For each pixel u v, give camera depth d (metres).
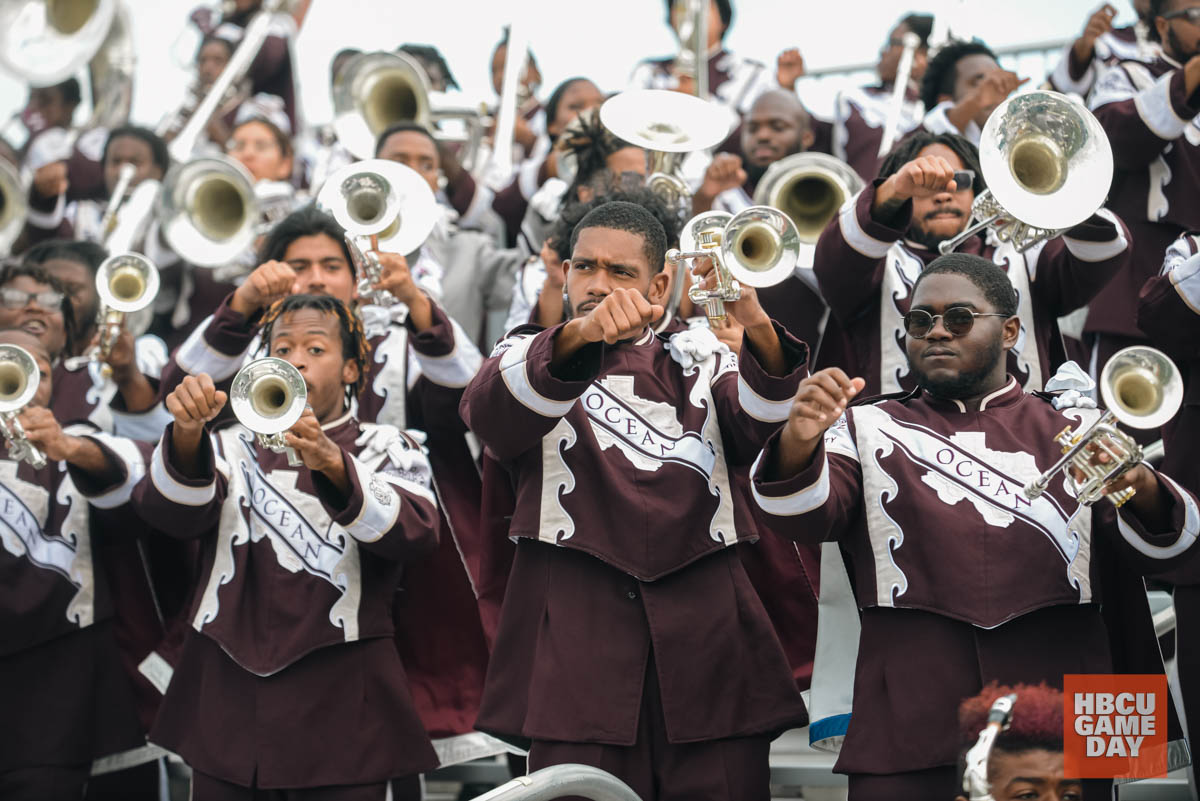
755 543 4.57
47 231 8.16
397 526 4.24
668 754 3.80
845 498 3.71
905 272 4.87
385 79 7.66
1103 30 7.27
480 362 5.17
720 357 4.13
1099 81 6.04
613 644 3.80
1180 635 4.47
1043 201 4.11
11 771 4.69
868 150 8.57
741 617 3.93
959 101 7.20
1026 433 3.80
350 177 4.99
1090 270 4.67
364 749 4.27
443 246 6.84
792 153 7.68
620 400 3.97
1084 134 4.15
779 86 9.13
